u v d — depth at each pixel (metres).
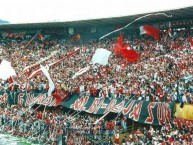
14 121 36.88
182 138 25.23
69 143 31.05
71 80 38.56
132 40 44.78
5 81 43.72
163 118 28.23
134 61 37.22
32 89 40.00
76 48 49.00
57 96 36.72
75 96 36.44
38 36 55.91
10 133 36.53
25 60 49.47
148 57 39.19
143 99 30.39
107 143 29.39
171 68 33.75
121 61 39.59
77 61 43.97
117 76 36.22
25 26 54.25
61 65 44.22
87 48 46.94
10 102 41.38
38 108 39.72
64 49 50.22
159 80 32.00
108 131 30.22
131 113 30.36
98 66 39.84
